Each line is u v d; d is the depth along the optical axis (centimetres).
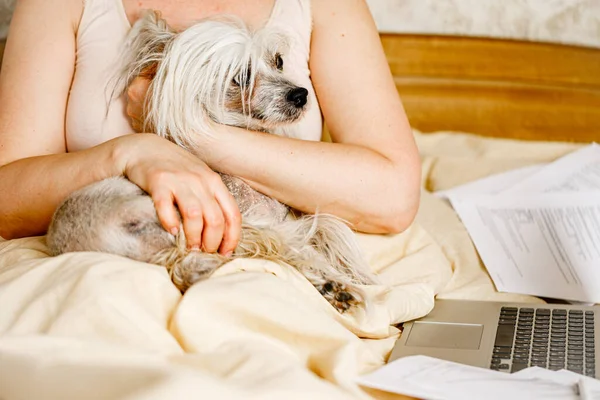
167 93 161
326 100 180
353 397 114
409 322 156
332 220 169
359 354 133
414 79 280
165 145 152
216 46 164
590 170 211
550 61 275
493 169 231
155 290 131
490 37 277
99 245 146
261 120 170
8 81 172
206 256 146
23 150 169
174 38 165
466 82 278
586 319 149
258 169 161
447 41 277
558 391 118
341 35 180
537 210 195
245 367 116
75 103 171
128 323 122
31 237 166
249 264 145
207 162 162
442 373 124
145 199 146
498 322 152
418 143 259
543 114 277
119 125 171
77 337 119
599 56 275
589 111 276
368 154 168
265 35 171
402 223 172
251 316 128
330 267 159
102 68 171
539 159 242
